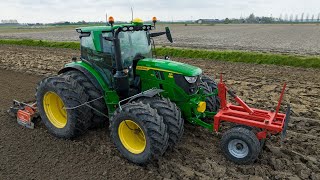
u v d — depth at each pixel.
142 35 5.63
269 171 4.60
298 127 6.11
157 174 4.59
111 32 5.15
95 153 5.19
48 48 22.06
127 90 5.22
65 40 28.94
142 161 4.69
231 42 26.61
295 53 17.55
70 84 5.32
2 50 20.05
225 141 4.78
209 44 24.17
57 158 5.04
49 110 5.82
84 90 5.42
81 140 5.65
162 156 4.99
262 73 11.92
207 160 4.84
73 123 5.37
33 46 23.92
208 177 4.45
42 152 5.23
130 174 4.61
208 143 5.42
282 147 5.20
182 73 5.00
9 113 6.73
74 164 4.88
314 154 5.10
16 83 9.78
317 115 6.82
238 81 10.27
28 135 5.82
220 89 4.99
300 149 5.20
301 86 9.59
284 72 12.19
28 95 8.40
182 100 5.13
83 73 5.61
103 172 4.65
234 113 4.93
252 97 8.22
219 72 12.08
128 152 4.86
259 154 5.01
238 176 4.45
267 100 7.93
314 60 13.88
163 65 5.16
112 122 4.91
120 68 5.01
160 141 4.43
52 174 4.61
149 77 5.29
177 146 5.31
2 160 4.97
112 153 5.18
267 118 4.69
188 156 5.02
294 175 4.46
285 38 32.62
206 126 5.11
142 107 4.55
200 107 5.02
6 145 5.44
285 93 8.68
